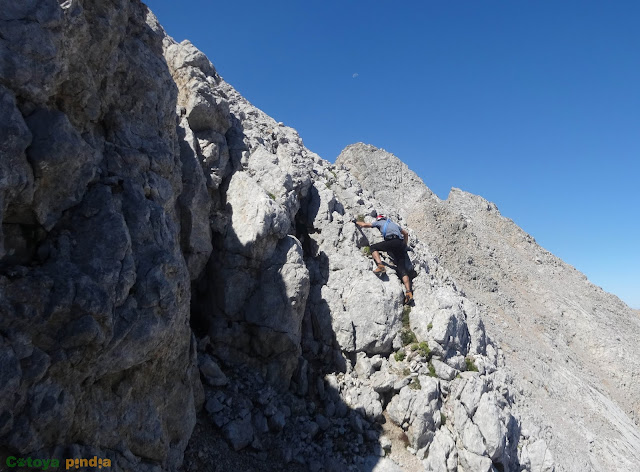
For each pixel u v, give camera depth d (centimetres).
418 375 1230
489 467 1120
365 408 1166
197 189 1129
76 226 697
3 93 593
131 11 970
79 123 789
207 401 1002
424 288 1460
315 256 1479
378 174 4903
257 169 1413
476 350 1447
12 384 539
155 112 990
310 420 1111
